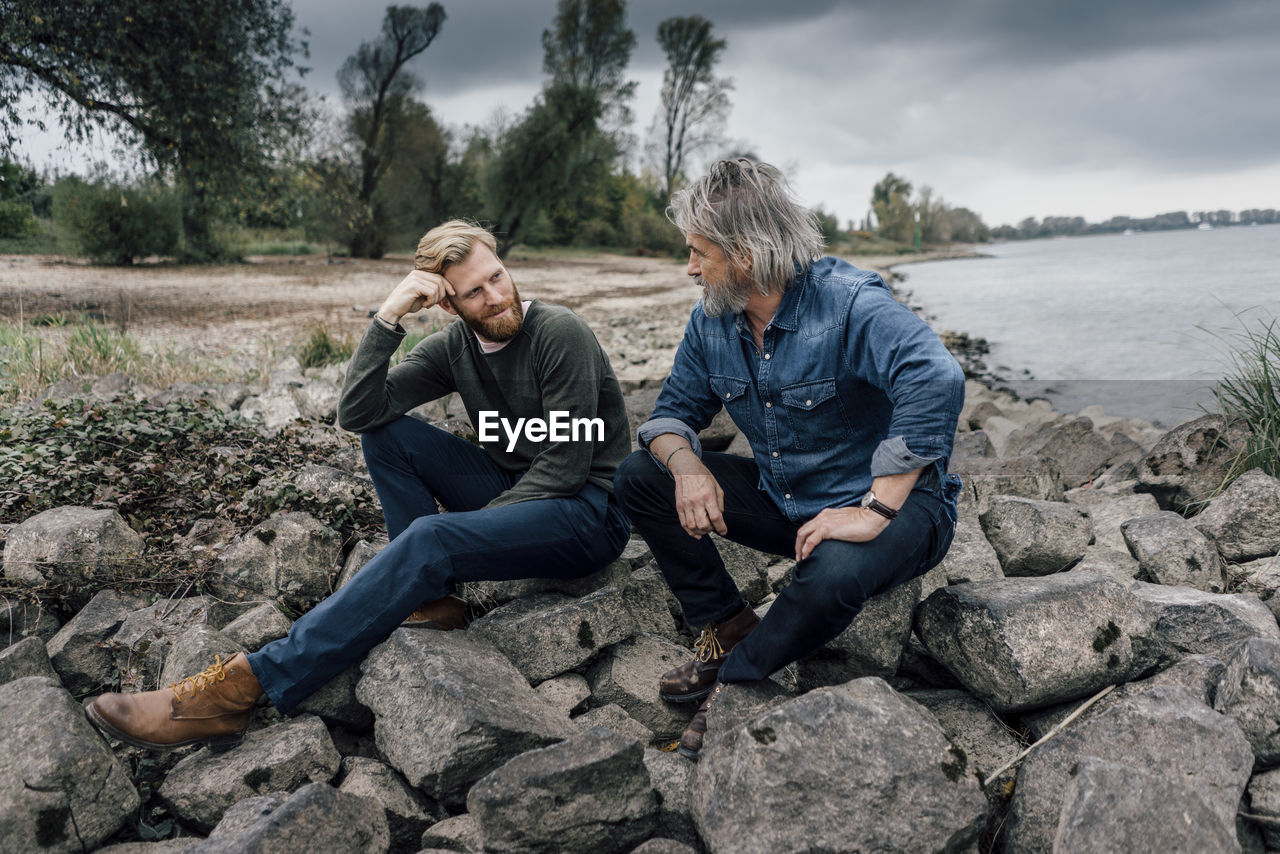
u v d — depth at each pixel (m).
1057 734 1.86
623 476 2.18
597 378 2.27
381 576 2.03
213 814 1.84
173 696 1.92
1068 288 23.03
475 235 2.22
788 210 1.93
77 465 3.16
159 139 13.24
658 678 2.31
